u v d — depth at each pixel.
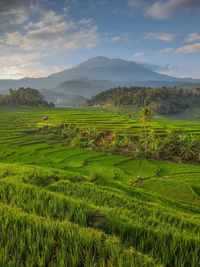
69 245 11.04
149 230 14.38
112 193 29.19
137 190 40.16
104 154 102.62
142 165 89.19
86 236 11.80
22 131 139.75
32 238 11.32
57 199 19.73
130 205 25.77
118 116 190.75
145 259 10.56
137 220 17.53
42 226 12.60
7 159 88.75
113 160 94.06
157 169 84.19
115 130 133.25
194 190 61.84
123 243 12.82
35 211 16.91
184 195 58.19
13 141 116.81
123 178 70.12
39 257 10.00
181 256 11.38
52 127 147.50
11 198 19.73
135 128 138.62
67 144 120.06
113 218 16.11
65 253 10.48
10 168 37.38
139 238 13.63
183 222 23.31
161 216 23.95
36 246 10.67
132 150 108.75
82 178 38.91
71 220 16.23
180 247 12.19
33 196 20.70
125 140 110.94
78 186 30.03
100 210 18.25
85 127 141.62
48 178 33.75
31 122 165.38
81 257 10.51
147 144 106.56
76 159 93.19
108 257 10.71
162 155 102.19
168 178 74.00
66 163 87.00
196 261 11.31
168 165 90.44
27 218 13.41
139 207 25.62
